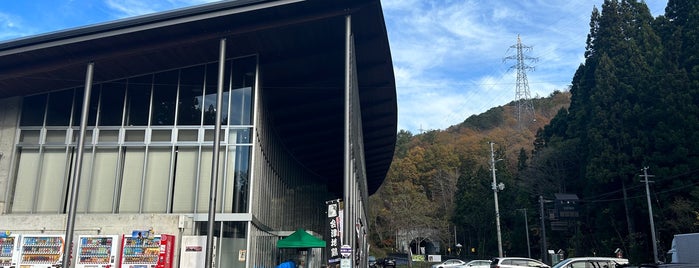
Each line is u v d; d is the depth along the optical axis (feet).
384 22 62.39
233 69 66.28
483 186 213.25
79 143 55.67
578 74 160.66
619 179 123.85
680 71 114.62
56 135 65.41
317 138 107.55
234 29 57.77
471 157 287.07
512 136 296.30
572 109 160.56
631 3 136.67
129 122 64.80
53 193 63.16
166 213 60.90
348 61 57.57
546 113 341.21
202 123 64.34
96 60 58.59
